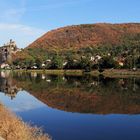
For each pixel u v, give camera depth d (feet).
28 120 121.70
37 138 73.92
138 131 102.47
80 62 618.85
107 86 293.84
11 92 239.91
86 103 179.73
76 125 112.88
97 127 108.99
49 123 116.06
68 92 242.78
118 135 96.84
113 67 561.43
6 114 90.27
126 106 166.50
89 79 401.29
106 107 163.32
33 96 213.87
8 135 68.39
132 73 513.04
